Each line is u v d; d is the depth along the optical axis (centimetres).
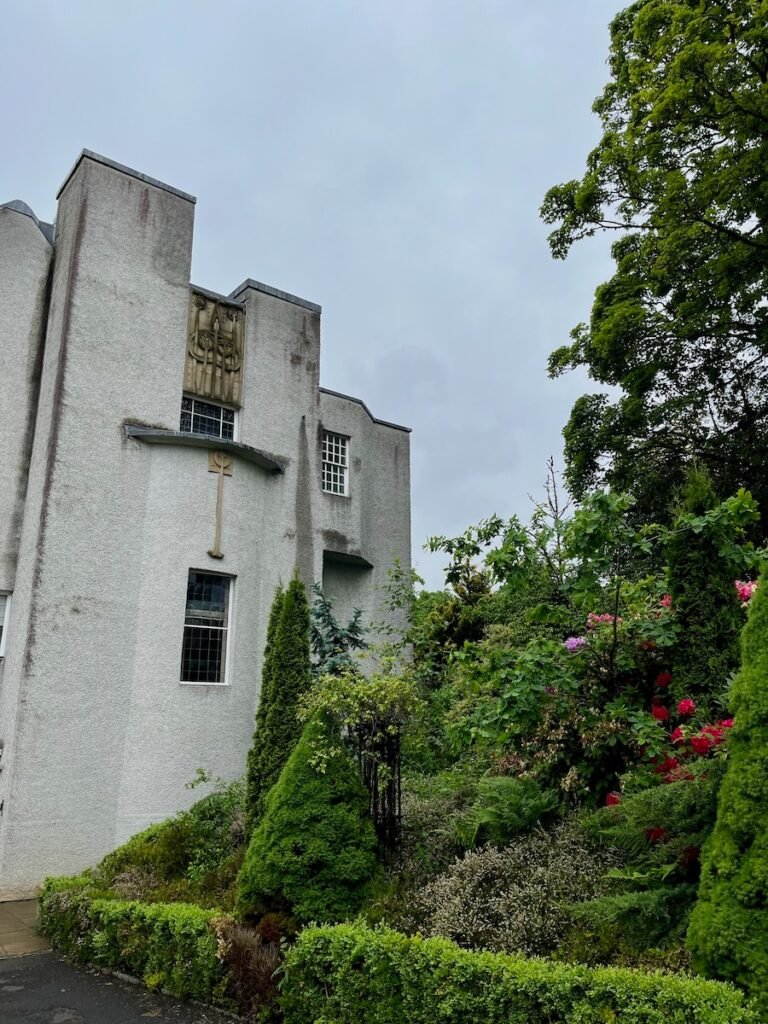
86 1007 574
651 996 342
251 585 1305
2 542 1168
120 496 1180
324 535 1528
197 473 1269
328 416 1623
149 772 1108
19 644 1080
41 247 1308
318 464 1498
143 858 818
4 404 1209
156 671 1149
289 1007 494
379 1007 437
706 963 367
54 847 1009
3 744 1052
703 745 497
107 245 1251
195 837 829
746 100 1219
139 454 1216
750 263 1330
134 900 713
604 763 616
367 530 1691
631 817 487
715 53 1184
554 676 578
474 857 575
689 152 1399
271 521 1386
